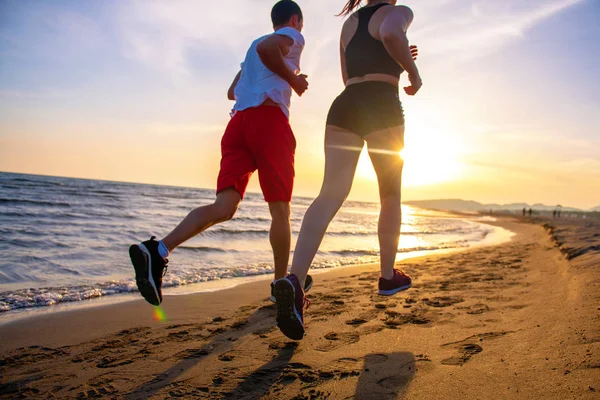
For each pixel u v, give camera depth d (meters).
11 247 6.97
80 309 3.72
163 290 4.65
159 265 2.14
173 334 2.81
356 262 7.72
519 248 9.63
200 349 2.41
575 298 2.92
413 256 8.48
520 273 5.12
